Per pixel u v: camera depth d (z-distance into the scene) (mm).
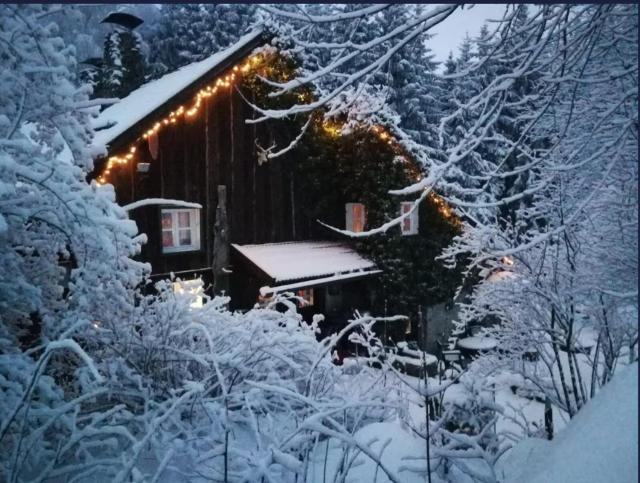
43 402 2883
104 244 3164
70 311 3553
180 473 2787
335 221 11859
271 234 10766
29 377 2727
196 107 9367
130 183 8508
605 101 3852
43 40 3375
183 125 9266
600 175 4238
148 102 8719
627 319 4449
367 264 10883
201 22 22844
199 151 9516
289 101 10328
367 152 10906
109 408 3451
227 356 3137
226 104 9867
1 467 2541
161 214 8938
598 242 4555
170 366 3613
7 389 2855
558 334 5113
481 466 3137
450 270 11836
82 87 3738
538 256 5371
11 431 2662
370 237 11148
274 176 10734
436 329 11875
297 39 2863
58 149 3623
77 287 3613
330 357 3994
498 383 5562
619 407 1668
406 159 11000
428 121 16047
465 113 3252
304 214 11359
